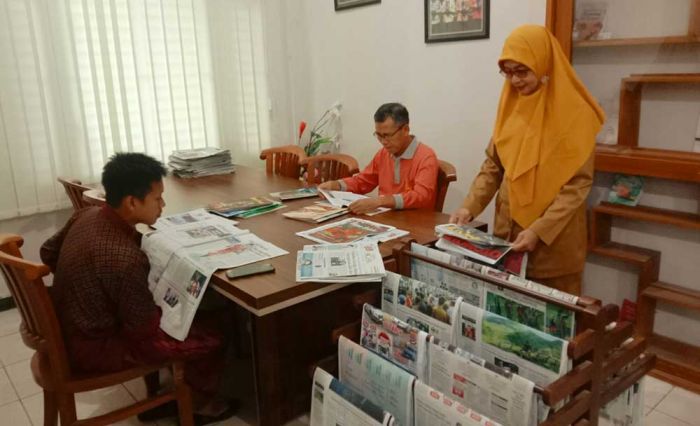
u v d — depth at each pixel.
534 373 1.22
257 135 3.93
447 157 3.08
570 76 1.71
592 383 1.20
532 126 1.76
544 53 1.69
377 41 3.37
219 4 3.57
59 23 2.99
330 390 1.27
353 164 2.82
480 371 1.18
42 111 3.01
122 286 1.50
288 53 4.02
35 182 3.06
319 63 3.83
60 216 3.23
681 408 2.06
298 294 1.46
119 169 1.54
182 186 2.85
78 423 1.58
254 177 3.08
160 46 3.37
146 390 2.18
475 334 1.32
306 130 4.06
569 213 1.69
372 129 3.55
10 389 2.31
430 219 2.07
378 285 1.61
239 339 2.07
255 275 1.54
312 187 2.71
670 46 2.11
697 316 2.28
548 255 1.79
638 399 1.44
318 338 1.80
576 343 1.13
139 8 3.25
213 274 1.56
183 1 3.41
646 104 2.24
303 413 1.83
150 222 1.63
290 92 4.09
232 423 1.96
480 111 2.85
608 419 1.42
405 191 2.39
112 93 3.22
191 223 2.08
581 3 2.25
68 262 1.53
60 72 3.04
